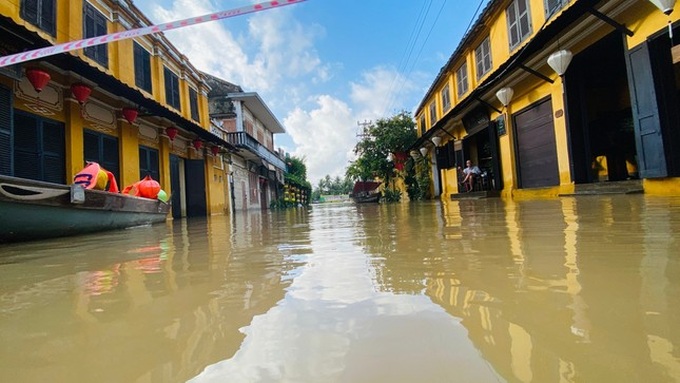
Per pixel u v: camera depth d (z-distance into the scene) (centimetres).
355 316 111
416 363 78
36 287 182
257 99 2230
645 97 579
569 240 222
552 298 115
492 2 1018
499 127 1095
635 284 124
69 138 771
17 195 438
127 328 113
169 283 176
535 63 836
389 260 200
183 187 1352
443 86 1642
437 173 1791
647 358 74
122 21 990
